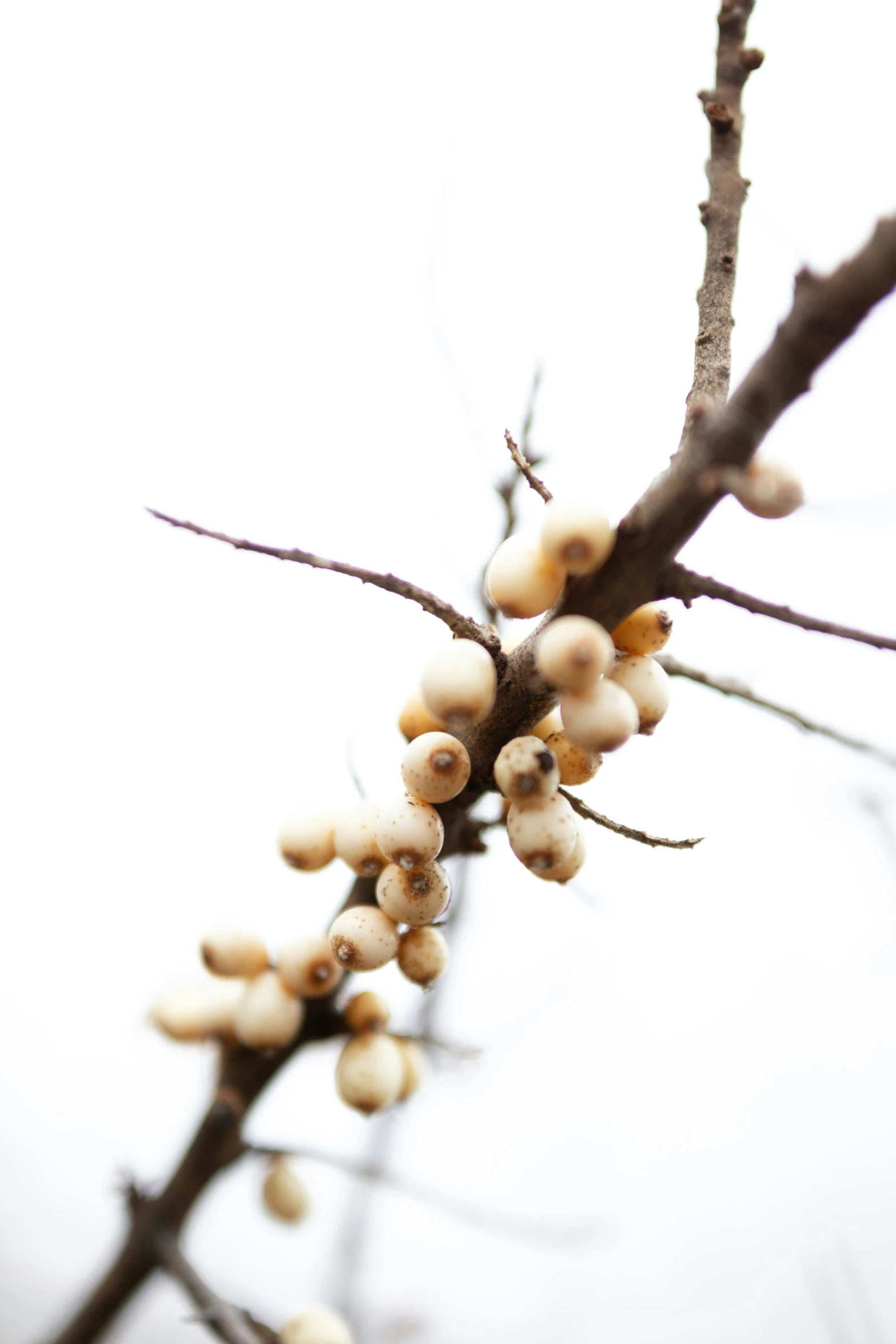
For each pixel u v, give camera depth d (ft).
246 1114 1.05
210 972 1.04
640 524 0.89
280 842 1.00
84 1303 1.05
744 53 0.97
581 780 0.96
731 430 0.86
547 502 0.90
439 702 0.91
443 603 0.92
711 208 0.95
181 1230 1.05
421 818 0.94
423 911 0.95
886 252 0.83
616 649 0.95
